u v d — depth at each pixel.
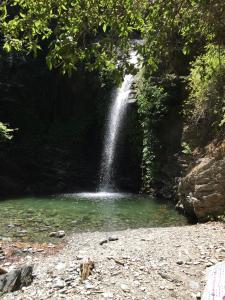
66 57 5.03
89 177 24.33
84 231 11.96
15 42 5.34
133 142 21.98
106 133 24.58
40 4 5.06
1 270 7.77
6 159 23.47
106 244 10.03
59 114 27.36
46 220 13.57
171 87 18.56
